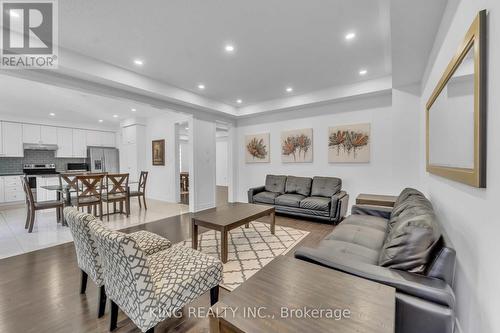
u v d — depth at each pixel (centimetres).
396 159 382
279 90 439
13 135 611
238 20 225
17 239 329
